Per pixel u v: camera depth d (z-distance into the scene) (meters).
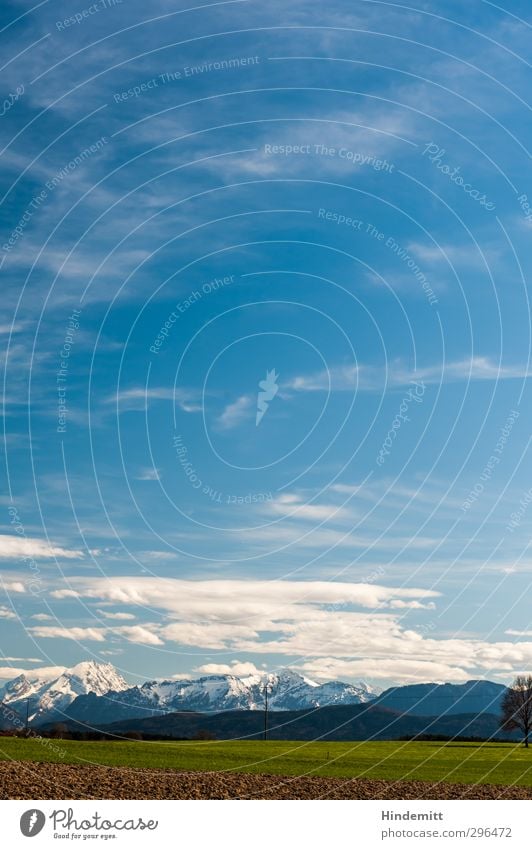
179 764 46.16
